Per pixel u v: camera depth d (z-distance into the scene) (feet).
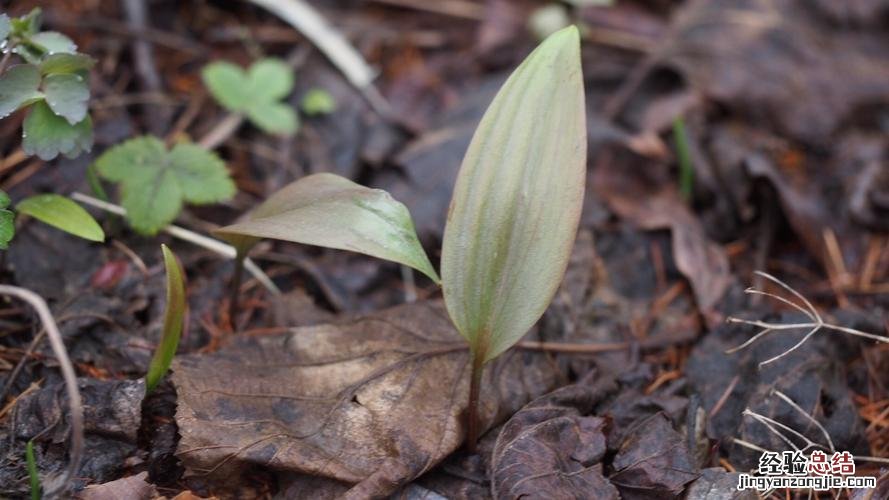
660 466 1.24
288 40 1.85
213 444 1.21
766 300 1.55
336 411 1.26
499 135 1.12
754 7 1.94
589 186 1.66
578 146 1.11
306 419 1.25
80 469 1.20
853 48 1.89
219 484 1.23
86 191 1.50
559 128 1.12
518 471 1.20
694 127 1.75
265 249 1.55
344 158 1.68
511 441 1.23
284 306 1.45
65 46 1.28
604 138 1.71
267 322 1.45
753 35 1.89
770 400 1.33
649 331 1.48
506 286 1.14
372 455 1.23
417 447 1.23
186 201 1.57
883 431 1.36
